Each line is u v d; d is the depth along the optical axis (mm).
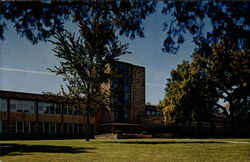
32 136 44594
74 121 51562
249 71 13008
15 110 43906
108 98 29375
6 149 16141
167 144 21328
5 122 42438
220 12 7312
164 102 44750
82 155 12305
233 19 7336
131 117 56031
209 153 13430
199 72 42188
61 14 7547
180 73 44750
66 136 49344
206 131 55375
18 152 13867
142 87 59531
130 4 7934
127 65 57094
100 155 12352
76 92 27922
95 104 28703
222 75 37750
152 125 53250
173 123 46406
